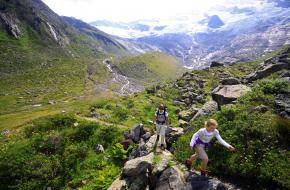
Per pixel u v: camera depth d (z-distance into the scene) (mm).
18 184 18141
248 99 17859
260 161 12656
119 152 18688
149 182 13602
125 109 31828
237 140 13914
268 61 44281
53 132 22719
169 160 14422
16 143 21781
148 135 19453
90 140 21594
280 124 13438
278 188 11734
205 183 11633
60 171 19094
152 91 46844
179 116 26062
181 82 49938
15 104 150250
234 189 12320
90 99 163750
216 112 17500
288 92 17109
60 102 153000
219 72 58031
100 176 16922
